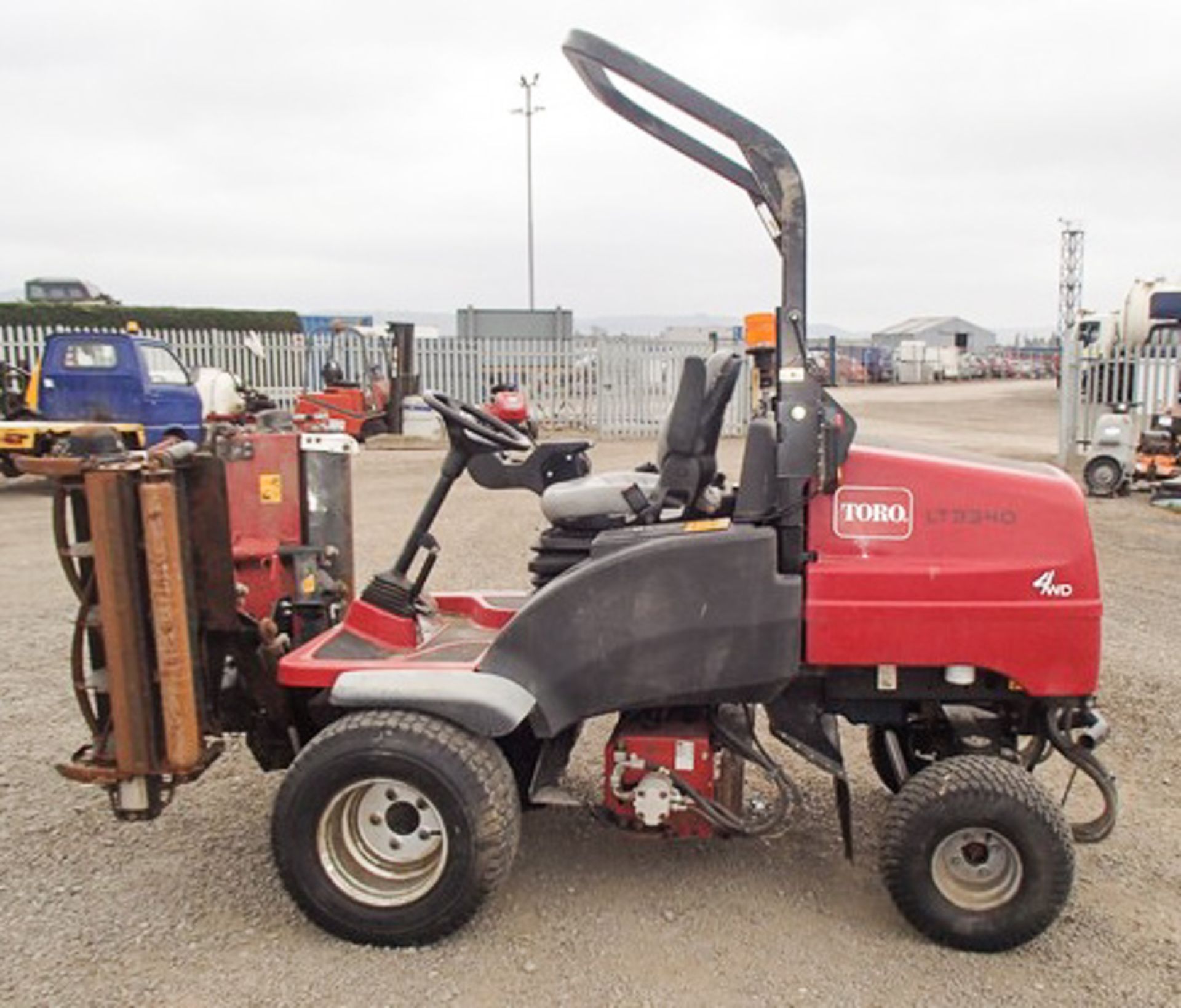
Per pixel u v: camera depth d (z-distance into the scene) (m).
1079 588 3.22
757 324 3.45
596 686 3.26
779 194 3.19
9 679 5.63
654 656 3.23
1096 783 3.62
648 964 3.13
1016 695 3.40
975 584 3.21
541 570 3.57
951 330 94.12
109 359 13.38
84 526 3.28
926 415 28.58
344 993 2.97
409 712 3.20
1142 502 12.96
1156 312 15.30
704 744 3.39
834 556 3.28
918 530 3.26
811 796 4.32
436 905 3.13
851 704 3.55
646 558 3.21
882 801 4.28
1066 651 3.22
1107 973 3.11
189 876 3.61
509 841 3.17
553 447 3.87
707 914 3.42
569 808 4.19
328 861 3.20
